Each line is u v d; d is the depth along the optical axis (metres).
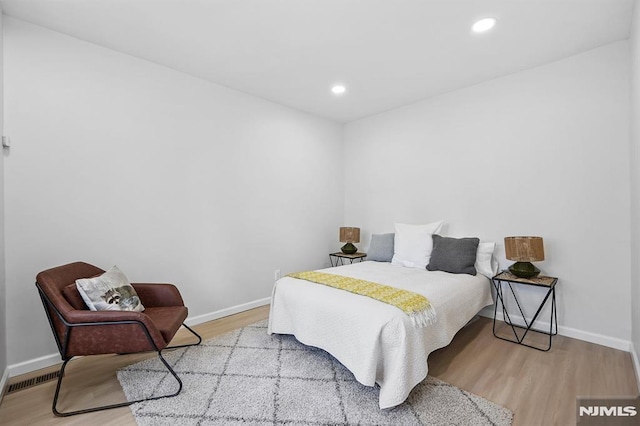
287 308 2.51
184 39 2.38
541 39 2.38
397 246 3.48
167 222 2.83
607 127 2.46
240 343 2.55
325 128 4.35
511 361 2.23
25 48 2.12
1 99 1.99
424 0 1.93
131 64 2.62
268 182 3.66
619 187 2.41
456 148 3.37
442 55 2.62
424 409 1.70
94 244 2.42
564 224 2.68
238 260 3.38
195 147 3.02
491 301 2.99
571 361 2.22
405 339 1.77
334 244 4.48
